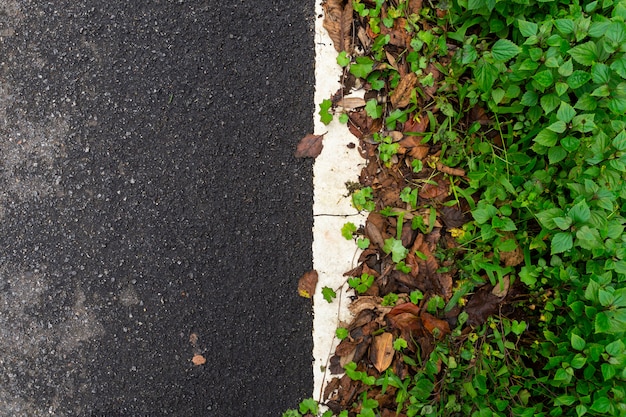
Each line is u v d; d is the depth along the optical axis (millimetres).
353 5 1708
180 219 1708
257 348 1704
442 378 1659
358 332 1693
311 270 1711
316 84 1725
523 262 1679
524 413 1583
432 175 1705
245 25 1724
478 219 1621
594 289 1520
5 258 1700
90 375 1694
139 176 1708
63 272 1701
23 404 1690
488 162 1691
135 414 1693
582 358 1530
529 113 1626
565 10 1608
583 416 1572
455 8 1689
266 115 1719
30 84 1708
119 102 1710
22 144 1707
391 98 1710
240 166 1714
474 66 1649
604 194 1515
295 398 1702
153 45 1713
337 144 1718
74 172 1706
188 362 1700
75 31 1708
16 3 1706
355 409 1680
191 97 1715
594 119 1570
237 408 1700
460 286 1686
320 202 1717
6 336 1696
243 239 1711
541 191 1620
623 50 1503
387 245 1688
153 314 1701
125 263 1704
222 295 1708
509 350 1671
